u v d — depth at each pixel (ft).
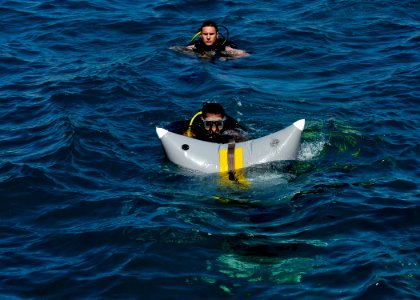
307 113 33.76
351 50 42.14
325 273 21.61
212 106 29.89
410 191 26.40
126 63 39.81
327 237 23.53
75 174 28.02
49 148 30.01
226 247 23.00
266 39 44.09
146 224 24.31
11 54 41.34
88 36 44.39
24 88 36.68
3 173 27.99
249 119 33.35
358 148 29.84
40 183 27.25
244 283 21.27
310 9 48.49
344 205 25.31
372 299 20.43
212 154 28.35
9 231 24.41
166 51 42.04
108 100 35.06
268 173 27.50
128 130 32.12
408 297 20.49
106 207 25.66
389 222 24.30
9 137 31.37
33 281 21.66
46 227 24.59
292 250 22.82
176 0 50.06
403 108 33.86
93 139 30.81
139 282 21.39
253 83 37.86
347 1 49.24
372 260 22.13
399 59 40.37
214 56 41.60
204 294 20.86
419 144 30.01
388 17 46.88
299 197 25.93
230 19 47.21
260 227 24.16
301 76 38.88
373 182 27.09
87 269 22.16
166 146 28.86
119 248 23.11
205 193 26.43
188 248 22.98
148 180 27.61
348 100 35.12
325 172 27.84
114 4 49.83
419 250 22.67
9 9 48.39
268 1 50.52
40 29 45.27
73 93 35.55
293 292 20.80
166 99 35.55
